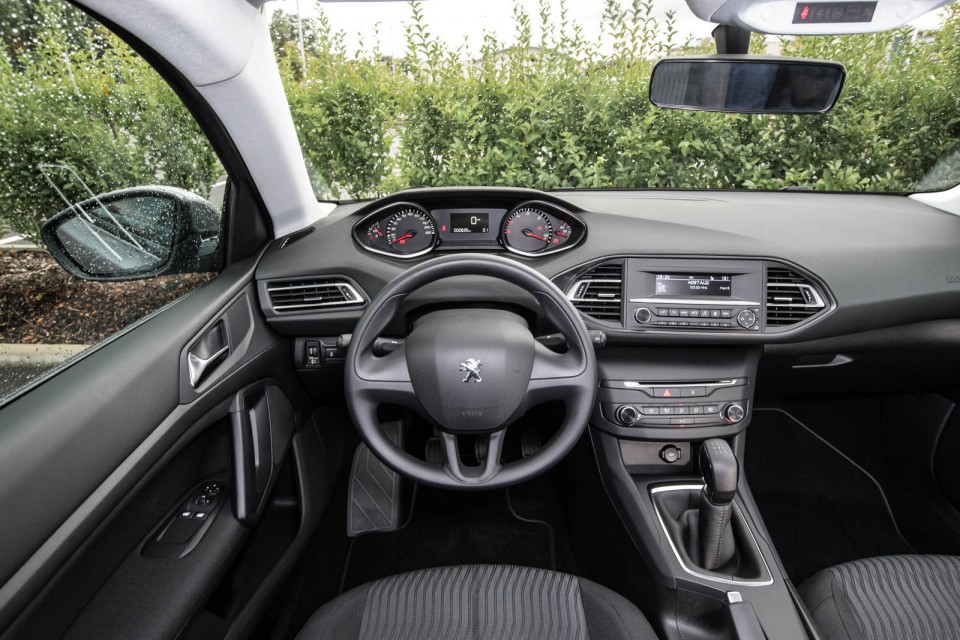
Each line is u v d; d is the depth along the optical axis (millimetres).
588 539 1903
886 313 1731
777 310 1724
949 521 1843
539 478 2357
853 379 1977
